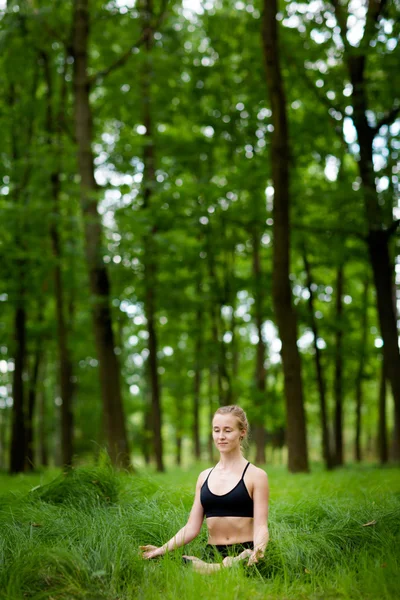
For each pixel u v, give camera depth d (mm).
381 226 15383
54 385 31734
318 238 17578
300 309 20297
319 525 5137
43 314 23906
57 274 19750
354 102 15570
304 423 13742
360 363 22938
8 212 16062
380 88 15188
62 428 19453
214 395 26734
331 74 16047
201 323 22438
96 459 7152
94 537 4457
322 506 5531
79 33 15438
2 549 4270
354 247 17672
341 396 23125
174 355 26250
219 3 19141
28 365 24969
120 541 4426
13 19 14719
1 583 3805
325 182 18312
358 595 3711
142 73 17203
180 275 20891
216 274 22125
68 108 20375
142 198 17719
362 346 22375
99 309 14719
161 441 19141
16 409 20219
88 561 4113
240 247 22156
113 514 5430
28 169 18453
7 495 6441
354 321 23797
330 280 24969
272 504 6137
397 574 3916
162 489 6336
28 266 18344
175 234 15508
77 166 16469
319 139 18641
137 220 14523
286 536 4699
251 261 24812
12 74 17234
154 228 17078
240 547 4438
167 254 17469
